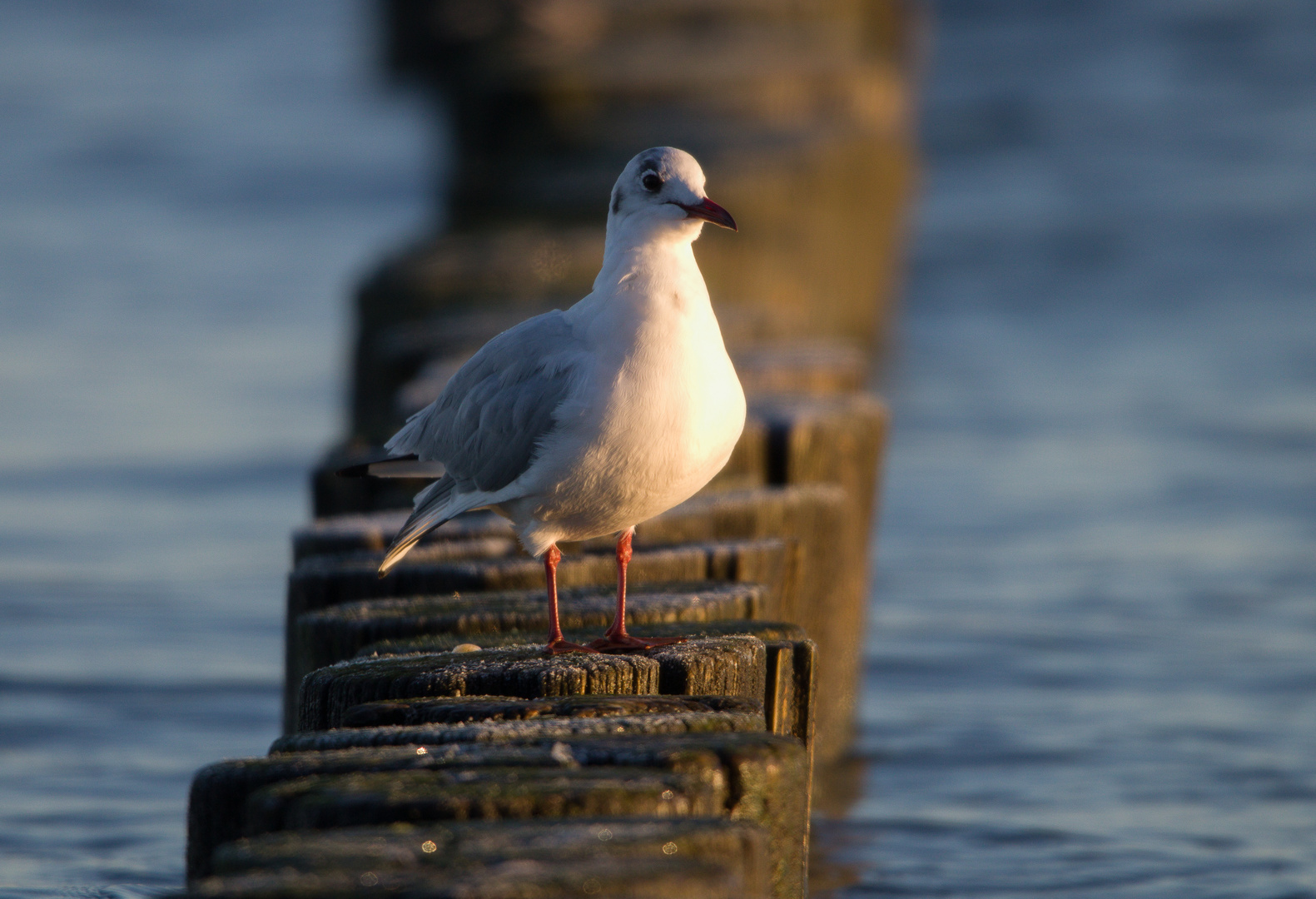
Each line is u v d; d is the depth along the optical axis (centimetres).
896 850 856
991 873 822
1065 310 2834
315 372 2420
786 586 852
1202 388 2231
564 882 366
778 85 2628
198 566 1476
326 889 367
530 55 2852
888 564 1494
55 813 878
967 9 5941
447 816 420
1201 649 1226
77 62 6406
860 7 3356
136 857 811
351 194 4169
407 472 724
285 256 3397
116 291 3066
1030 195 3831
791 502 909
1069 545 1545
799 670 651
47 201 4078
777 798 467
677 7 3114
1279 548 1516
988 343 2622
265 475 1847
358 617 699
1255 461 1847
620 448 635
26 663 1167
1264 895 788
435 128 3266
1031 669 1181
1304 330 2577
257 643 1232
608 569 795
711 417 643
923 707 1103
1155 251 3212
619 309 646
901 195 2827
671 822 413
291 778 459
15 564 1470
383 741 495
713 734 487
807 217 2131
